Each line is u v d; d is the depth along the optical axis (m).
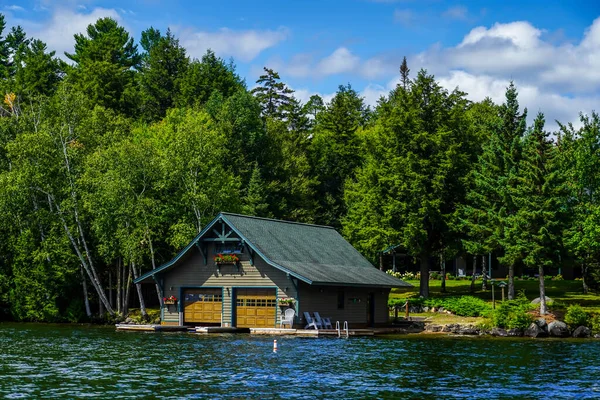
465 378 31.09
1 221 66.50
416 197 68.31
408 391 27.89
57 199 68.12
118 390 27.38
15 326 61.34
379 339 49.41
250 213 78.94
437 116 71.12
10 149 65.25
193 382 29.27
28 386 28.12
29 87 109.56
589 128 64.19
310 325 51.41
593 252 65.12
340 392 27.50
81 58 121.94
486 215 66.88
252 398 26.17
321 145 106.19
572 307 54.81
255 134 90.81
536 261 58.41
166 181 64.50
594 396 27.27
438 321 59.12
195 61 127.62
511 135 68.94
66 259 65.94
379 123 79.25
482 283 80.56
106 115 78.25
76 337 48.84
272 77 121.75
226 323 54.50
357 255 64.56
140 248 63.91
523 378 31.23
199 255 56.12
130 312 66.06
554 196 60.19
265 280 53.16
